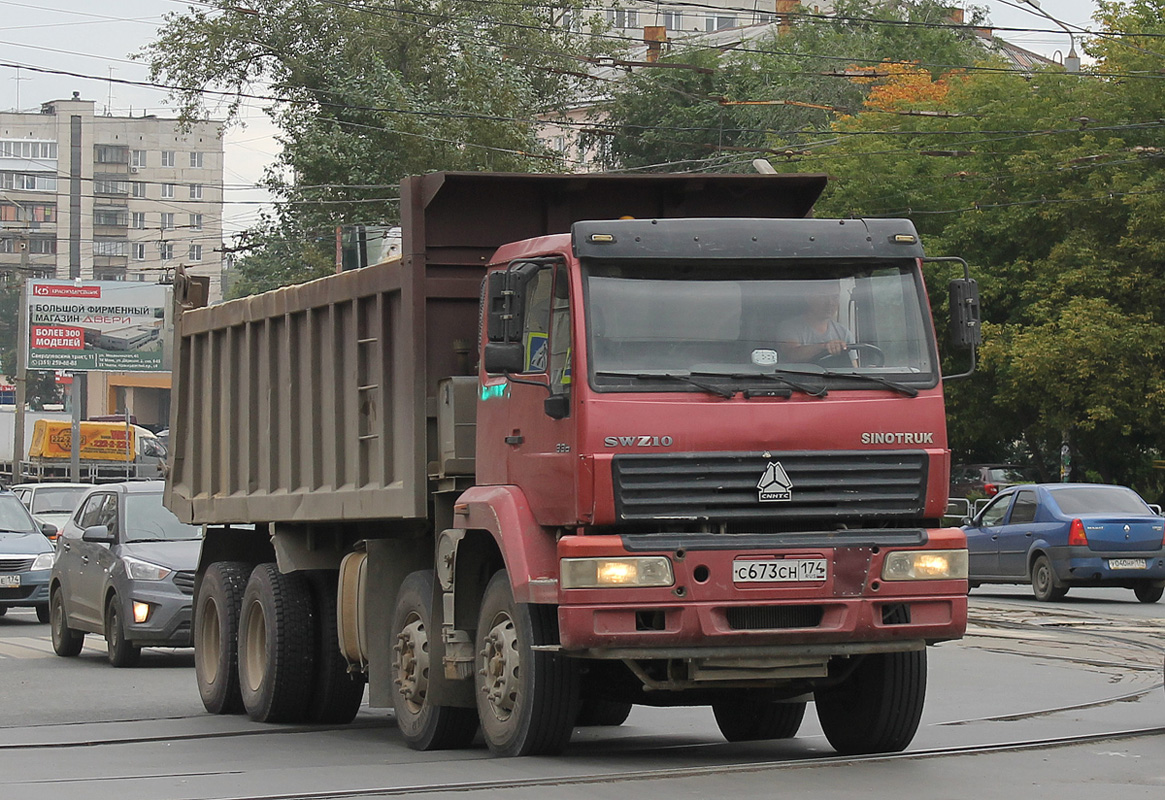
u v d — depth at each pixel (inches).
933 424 723.4
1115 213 3255.4
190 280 1205.1
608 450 689.6
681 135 5039.4
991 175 3474.4
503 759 751.1
